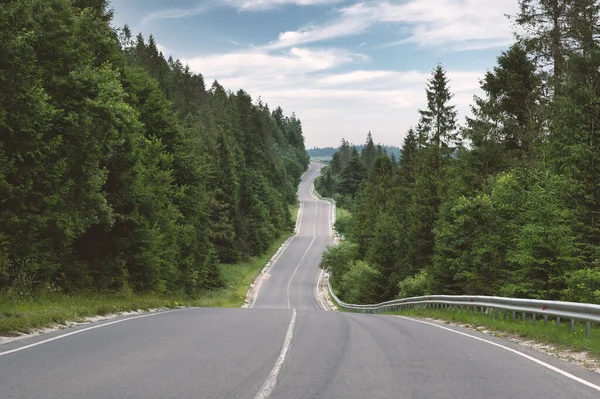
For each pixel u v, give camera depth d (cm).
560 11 3503
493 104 4212
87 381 677
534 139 3734
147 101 4709
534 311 1595
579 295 1970
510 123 4141
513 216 2902
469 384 741
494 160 4234
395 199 7388
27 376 699
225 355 897
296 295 7638
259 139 15275
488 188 3819
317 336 1211
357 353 984
